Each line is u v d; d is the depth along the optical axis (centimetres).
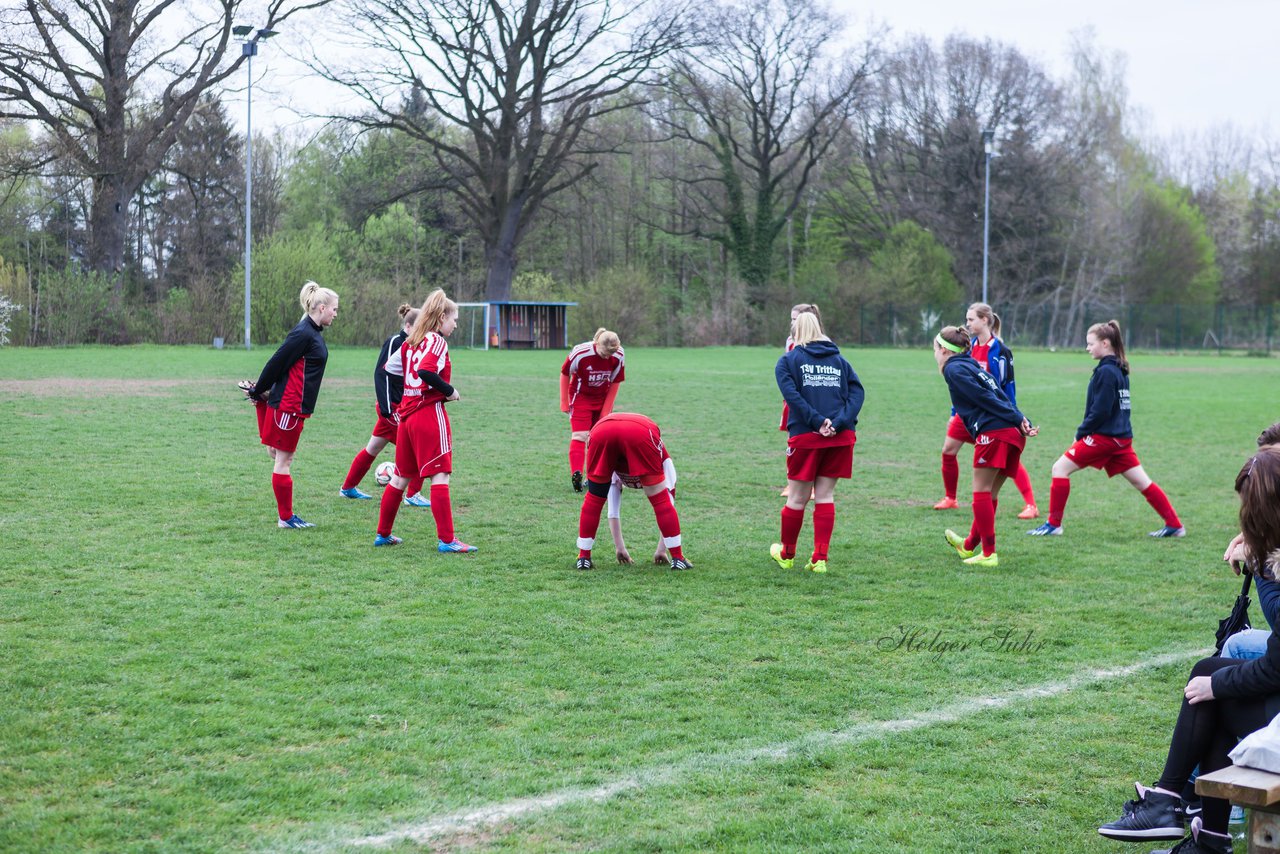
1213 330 5300
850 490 1107
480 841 339
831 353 732
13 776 375
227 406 1747
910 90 5900
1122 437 862
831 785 388
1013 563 773
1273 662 332
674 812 363
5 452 1195
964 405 762
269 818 350
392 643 543
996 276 6112
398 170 5072
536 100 4641
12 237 4984
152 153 4225
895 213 6153
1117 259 6047
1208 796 316
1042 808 373
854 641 568
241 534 805
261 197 5606
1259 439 388
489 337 4725
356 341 4456
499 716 446
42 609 584
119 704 446
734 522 915
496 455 1290
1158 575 736
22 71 3797
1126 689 496
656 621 599
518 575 704
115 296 4094
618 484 740
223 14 4125
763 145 5669
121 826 340
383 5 4166
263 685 474
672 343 5488
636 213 5934
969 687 496
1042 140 5831
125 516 860
